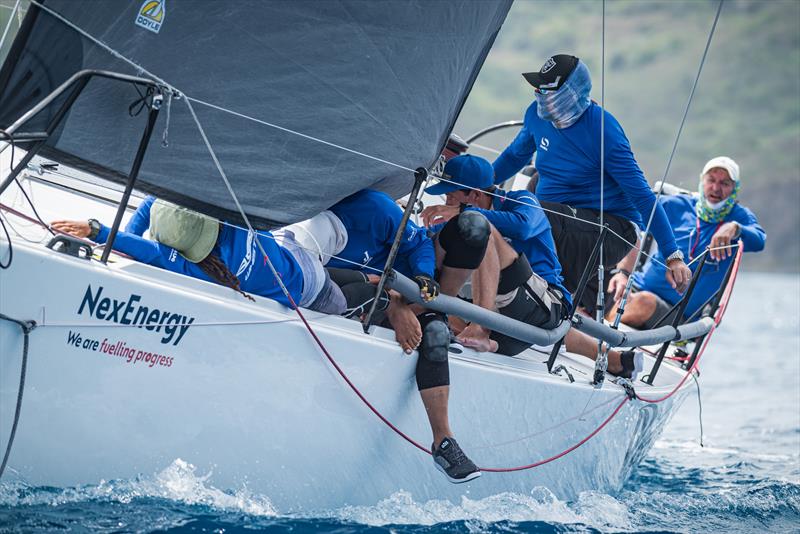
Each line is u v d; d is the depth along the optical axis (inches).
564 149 680.4
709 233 847.7
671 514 624.1
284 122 442.9
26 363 405.7
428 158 495.8
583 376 611.8
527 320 568.4
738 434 938.1
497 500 558.9
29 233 433.4
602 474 637.3
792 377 1316.4
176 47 411.2
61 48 396.2
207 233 446.0
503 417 542.3
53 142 410.9
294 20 423.5
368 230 514.6
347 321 490.6
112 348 420.2
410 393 503.5
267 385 456.4
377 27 441.1
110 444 430.9
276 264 467.2
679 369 767.7
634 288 855.1
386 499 511.8
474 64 500.1
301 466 477.1
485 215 570.9
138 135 421.1
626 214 700.0
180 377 436.8
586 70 654.5
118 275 416.5
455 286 527.5
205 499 455.5
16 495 423.2
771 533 602.9
